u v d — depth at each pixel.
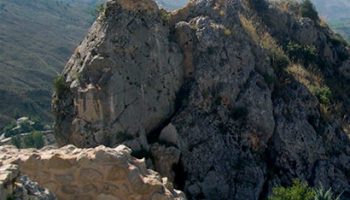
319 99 39.97
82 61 32.53
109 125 30.20
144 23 33.38
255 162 33.09
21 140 96.12
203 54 34.78
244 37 37.25
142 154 29.84
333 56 47.84
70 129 31.02
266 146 34.47
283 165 34.16
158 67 32.97
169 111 33.09
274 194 28.53
